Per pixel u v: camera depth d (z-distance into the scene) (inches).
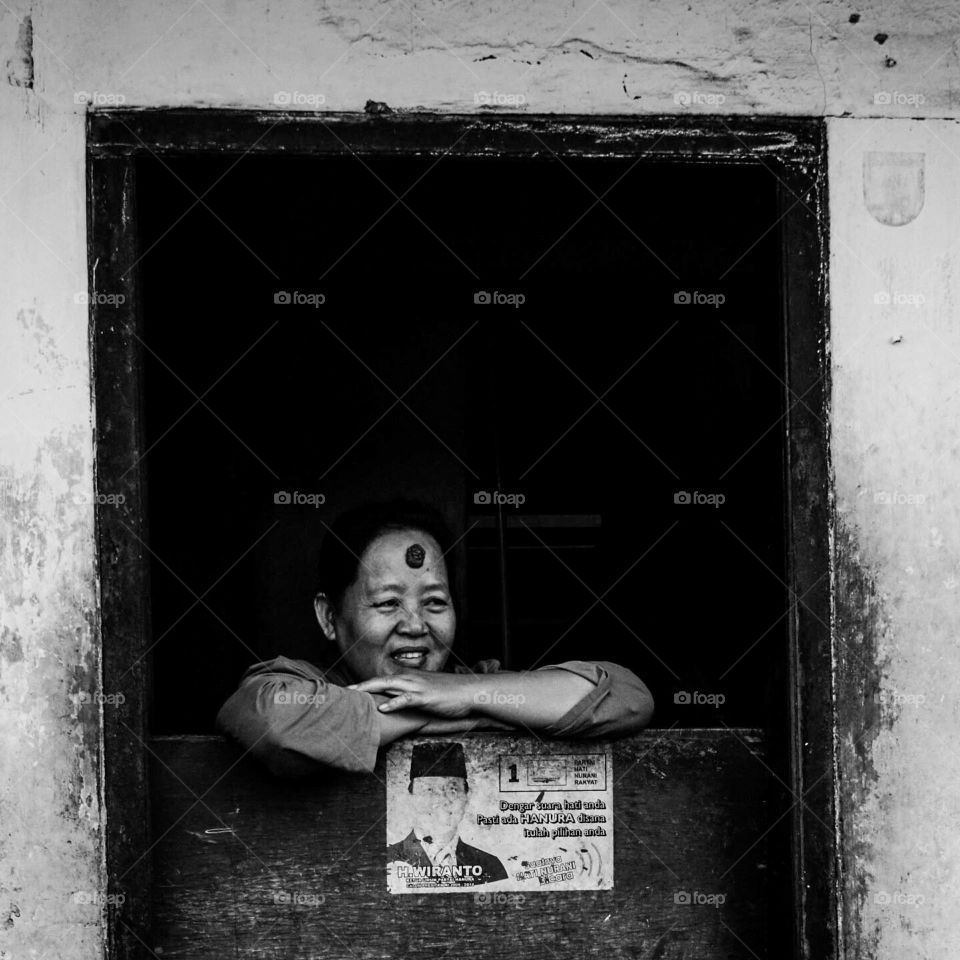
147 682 85.6
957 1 91.0
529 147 88.4
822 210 89.5
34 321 84.7
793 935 87.9
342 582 96.7
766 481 92.6
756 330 95.5
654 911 88.7
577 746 88.0
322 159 88.4
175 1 86.4
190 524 120.8
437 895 87.2
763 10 90.0
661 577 128.6
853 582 88.6
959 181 90.4
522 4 88.4
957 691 89.0
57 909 83.7
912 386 89.4
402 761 86.9
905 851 88.5
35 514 84.3
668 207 104.3
